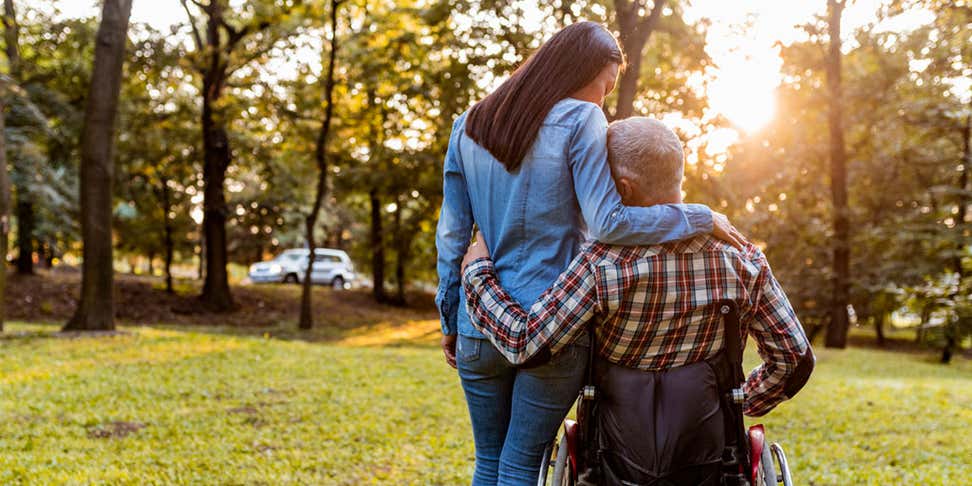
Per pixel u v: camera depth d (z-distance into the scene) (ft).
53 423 23.41
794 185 82.07
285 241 156.04
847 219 75.41
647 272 6.79
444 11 58.95
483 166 7.54
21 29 78.28
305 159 90.79
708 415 6.97
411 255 115.24
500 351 7.21
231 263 159.63
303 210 112.68
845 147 82.64
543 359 7.00
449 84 62.23
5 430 22.07
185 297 94.32
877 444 23.76
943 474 19.43
